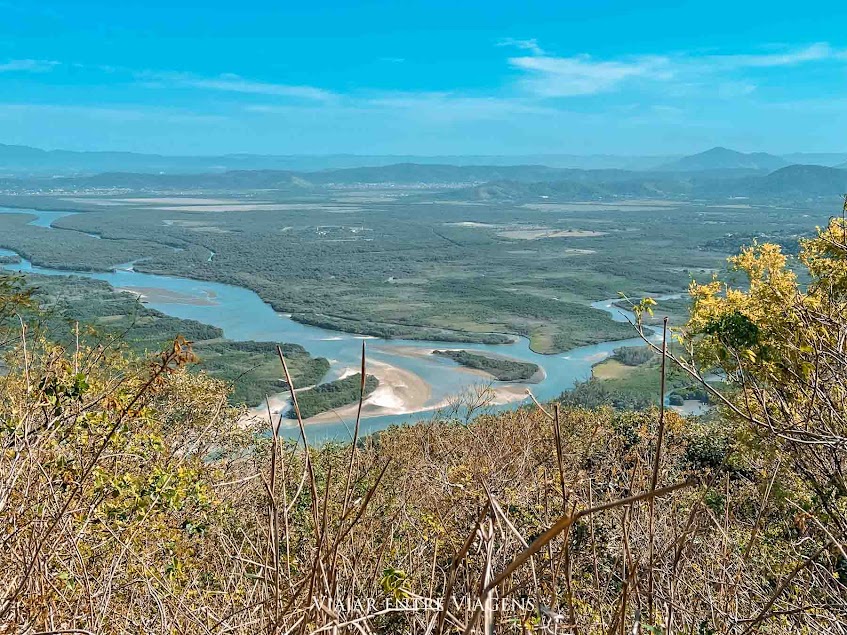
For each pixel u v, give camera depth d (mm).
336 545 2352
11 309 6730
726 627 3145
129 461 5688
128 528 4727
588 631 3424
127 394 5629
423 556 4043
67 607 3697
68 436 4914
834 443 3980
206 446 7957
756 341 8406
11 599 3207
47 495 3900
